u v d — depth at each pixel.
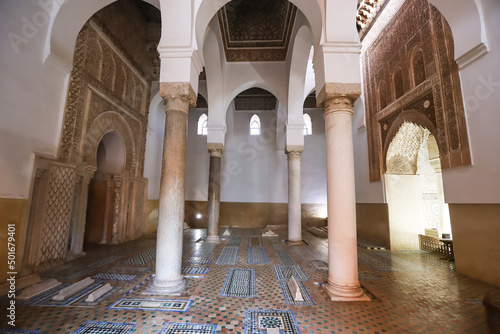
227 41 6.76
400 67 5.54
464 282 3.50
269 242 6.73
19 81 3.29
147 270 3.89
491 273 3.43
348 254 2.95
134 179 6.83
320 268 4.15
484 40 3.43
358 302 2.79
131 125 6.68
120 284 3.24
